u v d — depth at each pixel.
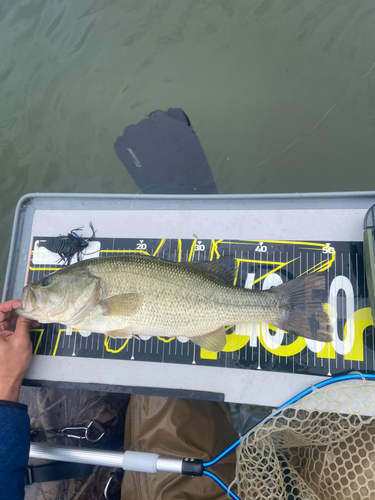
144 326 0.52
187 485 0.52
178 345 0.57
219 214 0.59
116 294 0.52
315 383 0.54
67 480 0.57
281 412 0.52
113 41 0.86
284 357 0.55
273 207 0.59
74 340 0.59
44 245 0.62
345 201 0.57
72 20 0.89
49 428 0.62
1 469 0.44
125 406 0.65
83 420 0.62
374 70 0.74
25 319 0.56
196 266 0.54
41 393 0.64
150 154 0.79
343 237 0.56
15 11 0.91
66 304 0.53
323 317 0.53
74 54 0.88
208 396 0.55
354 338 0.54
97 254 0.61
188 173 0.77
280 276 0.57
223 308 0.52
